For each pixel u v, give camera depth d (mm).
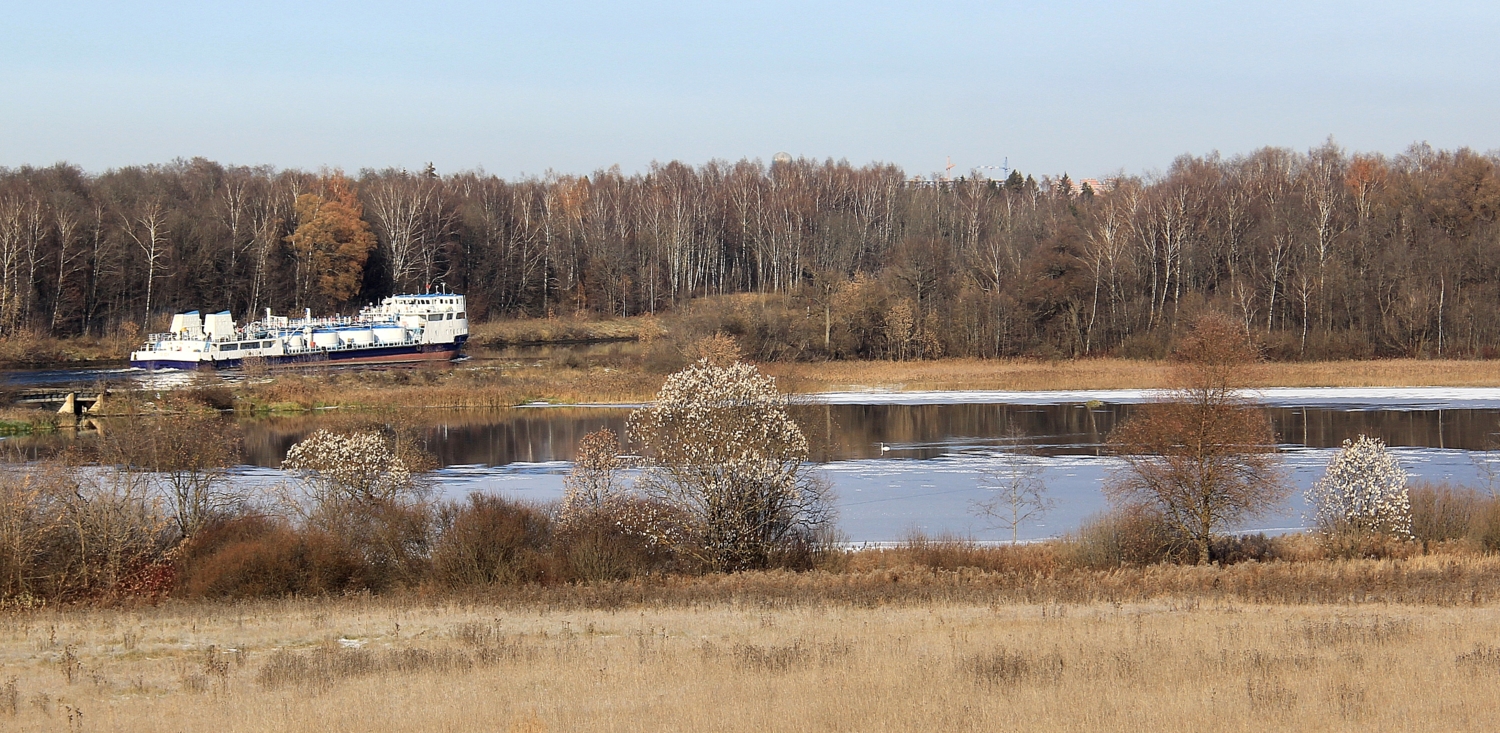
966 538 45875
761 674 22281
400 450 57219
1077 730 17812
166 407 89062
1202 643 25094
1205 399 43125
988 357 120062
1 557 35438
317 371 113312
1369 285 119688
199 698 21719
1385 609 31094
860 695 20281
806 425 72938
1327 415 79875
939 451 68062
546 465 65125
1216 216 142000
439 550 38156
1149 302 127812
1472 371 101125
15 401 92688
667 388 41000
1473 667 21750
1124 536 41906
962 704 19500
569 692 21250
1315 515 46281
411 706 20328
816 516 48812
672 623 29453
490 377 106000
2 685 23422
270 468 63500
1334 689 20047
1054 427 77875
